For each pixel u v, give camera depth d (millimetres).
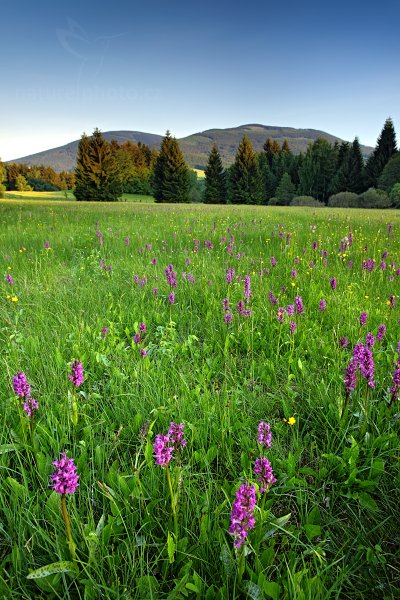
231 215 19500
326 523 2186
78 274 7059
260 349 4273
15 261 8102
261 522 1941
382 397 3199
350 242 9508
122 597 1756
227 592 1716
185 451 2650
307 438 2840
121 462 2543
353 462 2426
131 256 8398
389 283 6234
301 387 3406
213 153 78500
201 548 1942
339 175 81375
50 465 2422
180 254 8617
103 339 4047
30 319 4742
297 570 1912
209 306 5277
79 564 1902
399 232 12305
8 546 2045
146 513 2105
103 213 20312
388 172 68000
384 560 1939
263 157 111500
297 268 7309
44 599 1832
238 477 2441
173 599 1727
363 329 4352
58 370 3547
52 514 2090
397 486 2359
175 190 73375
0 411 2947
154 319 5008
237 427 2838
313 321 4805
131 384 3316
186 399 3020
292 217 18656
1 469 2393
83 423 2891
